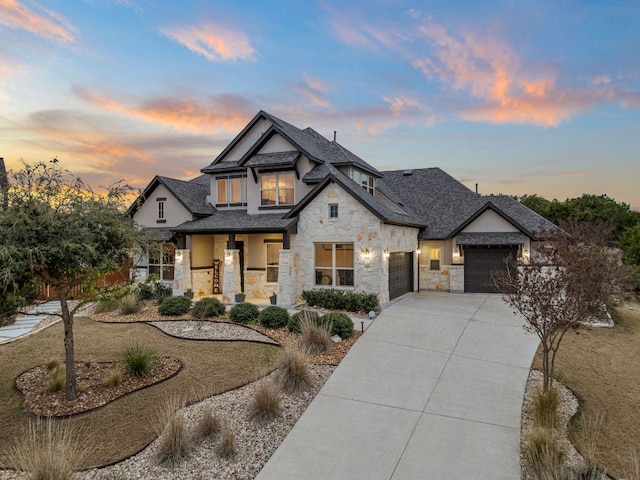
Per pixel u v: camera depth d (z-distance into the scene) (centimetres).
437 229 2048
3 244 615
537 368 937
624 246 2447
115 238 789
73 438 623
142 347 959
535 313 760
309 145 1941
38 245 642
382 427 671
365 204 1497
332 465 564
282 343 1095
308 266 1650
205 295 1975
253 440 625
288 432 654
